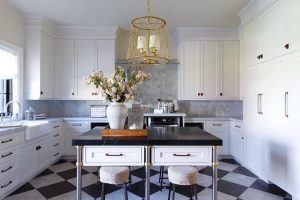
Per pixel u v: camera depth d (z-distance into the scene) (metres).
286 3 2.46
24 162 2.90
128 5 3.28
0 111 3.38
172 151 1.86
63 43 4.25
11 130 2.59
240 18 3.65
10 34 3.32
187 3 3.21
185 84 4.35
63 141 4.10
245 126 3.53
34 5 3.29
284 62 2.50
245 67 3.53
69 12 3.55
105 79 2.03
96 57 4.26
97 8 3.40
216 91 4.34
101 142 1.81
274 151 2.71
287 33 2.44
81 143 1.80
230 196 2.62
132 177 3.22
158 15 3.64
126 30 4.50
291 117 2.38
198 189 2.82
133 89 2.05
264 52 2.93
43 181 3.07
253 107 3.25
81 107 4.62
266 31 2.88
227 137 4.21
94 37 4.27
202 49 4.33
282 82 2.54
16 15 3.48
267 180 2.95
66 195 2.64
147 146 1.84
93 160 1.83
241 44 4.15
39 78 3.74
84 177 3.22
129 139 1.85
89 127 4.13
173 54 4.68
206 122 4.21
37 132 3.10
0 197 2.44
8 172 2.57
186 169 1.99
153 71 4.70
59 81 4.24
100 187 2.86
